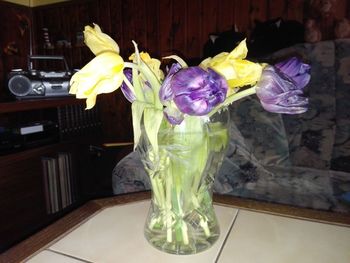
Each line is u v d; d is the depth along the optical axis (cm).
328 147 119
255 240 50
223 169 94
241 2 168
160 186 46
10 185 127
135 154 96
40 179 140
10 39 202
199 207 47
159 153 43
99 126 180
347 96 119
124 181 88
